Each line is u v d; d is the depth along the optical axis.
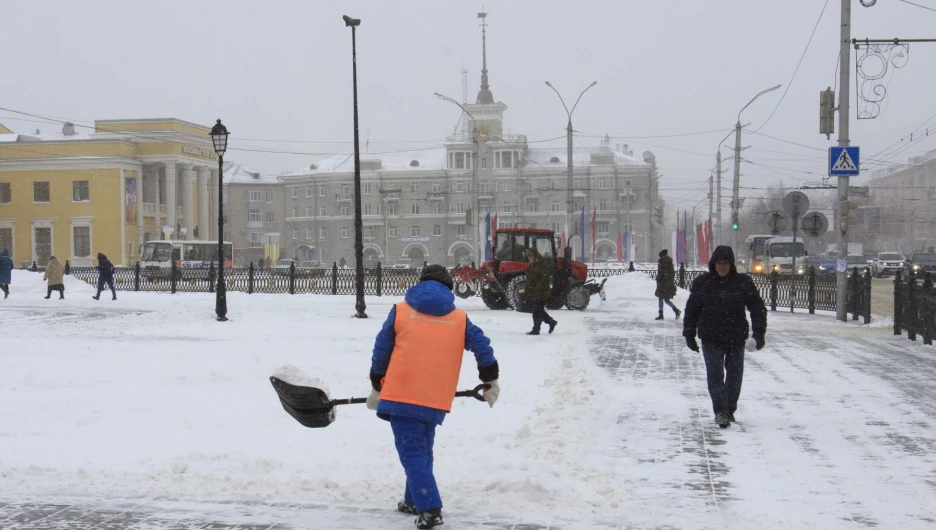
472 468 6.86
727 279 8.76
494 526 5.45
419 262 108.56
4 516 5.63
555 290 25.03
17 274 36.31
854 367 12.89
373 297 32.56
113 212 75.50
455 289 31.16
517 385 11.10
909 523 5.58
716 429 8.52
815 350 15.05
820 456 7.45
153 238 80.31
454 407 9.59
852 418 9.07
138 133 77.88
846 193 21.81
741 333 8.69
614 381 11.50
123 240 75.50
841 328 19.67
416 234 109.00
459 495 6.09
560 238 26.30
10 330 18.83
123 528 5.39
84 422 8.81
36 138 77.69
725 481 6.62
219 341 16.58
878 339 17.00
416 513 5.75
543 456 7.27
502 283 25.55
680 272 32.50
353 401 5.79
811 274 25.27
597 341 16.45
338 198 111.31
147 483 6.47
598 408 9.41
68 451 7.52
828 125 21.86
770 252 50.69
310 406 5.74
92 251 75.62
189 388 10.88
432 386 5.45
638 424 8.74
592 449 7.67
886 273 51.09
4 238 77.19
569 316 23.09
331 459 7.29
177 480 6.55
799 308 26.95
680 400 10.09
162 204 83.19
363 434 8.30
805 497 6.19
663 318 21.84
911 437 8.19
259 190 117.62
